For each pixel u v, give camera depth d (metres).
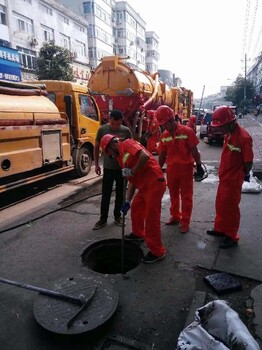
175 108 16.14
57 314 2.51
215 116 3.52
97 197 6.09
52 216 5.04
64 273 3.30
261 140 14.96
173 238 4.07
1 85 5.39
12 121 5.25
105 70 10.74
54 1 27.59
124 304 2.74
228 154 3.61
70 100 7.17
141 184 3.44
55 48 24.58
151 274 3.22
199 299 2.75
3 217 5.05
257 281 3.07
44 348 2.30
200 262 3.45
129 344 2.30
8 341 2.37
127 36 46.88
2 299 2.85
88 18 35.88
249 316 2.54
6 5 22.31
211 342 1.91
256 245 3.84
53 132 6.42
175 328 2.45
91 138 8.08
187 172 4.11
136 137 11.02
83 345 2.32
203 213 5.04
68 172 8.02
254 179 6.63
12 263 3.53
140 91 10.69
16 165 5.43
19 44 23.84
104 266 4.10
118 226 4.52
